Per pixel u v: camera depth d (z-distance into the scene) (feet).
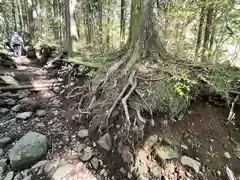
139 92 9.00
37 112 12.03
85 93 11.98
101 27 24.49
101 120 9.36
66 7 17.54
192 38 18.69
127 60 10.93
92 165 7.92
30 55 25.71
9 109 12.42
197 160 7.63
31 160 7.98
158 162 7.48
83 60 15.71
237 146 8.15
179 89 8.59
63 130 10.26
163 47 11.33
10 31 42.60
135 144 8.03
